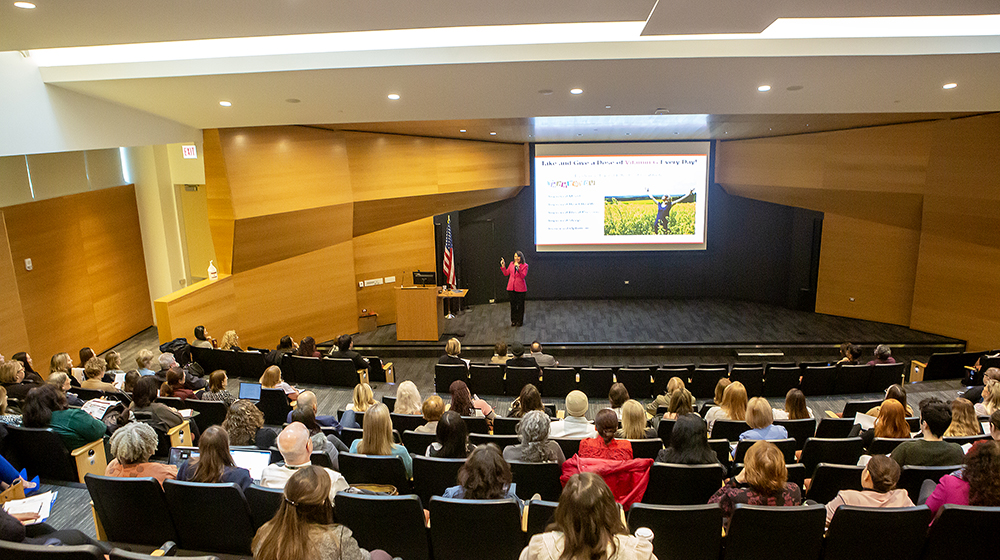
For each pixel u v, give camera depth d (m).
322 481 2.30
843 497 3.41
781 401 8.45
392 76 7.59
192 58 7.34
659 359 12.88
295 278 12.22
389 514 3.33
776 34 6.86
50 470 4.95
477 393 8.77
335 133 12.08
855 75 7.62
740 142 15.88
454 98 8.55
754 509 3.11
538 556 2.06
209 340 9.78
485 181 15.39
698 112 9.57
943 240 12.74
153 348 11.59
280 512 2.26
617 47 6.98
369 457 4.10
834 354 12.91
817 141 13.98
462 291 13.39
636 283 17.50
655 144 15.95
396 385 9.23
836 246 14.88
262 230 11.20
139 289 12.54
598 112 9.55
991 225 11.79
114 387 6.48
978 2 5.21
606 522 1.95
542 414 4.19
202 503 3.44
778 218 16.30
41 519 3.66
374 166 12.94
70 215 10.69
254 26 5.72
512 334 13.79
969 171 11.72
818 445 4.70
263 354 8.98
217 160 10.32
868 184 13.31
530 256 17.34
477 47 7.07
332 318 13.02
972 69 7.33
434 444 4.35
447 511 3.24
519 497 4.13
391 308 14.51
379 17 5.52
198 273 12.70
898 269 13.94
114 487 3.50
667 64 7.20
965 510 3.07
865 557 3.19
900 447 4.23
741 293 17.30
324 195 11.99
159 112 9.01
